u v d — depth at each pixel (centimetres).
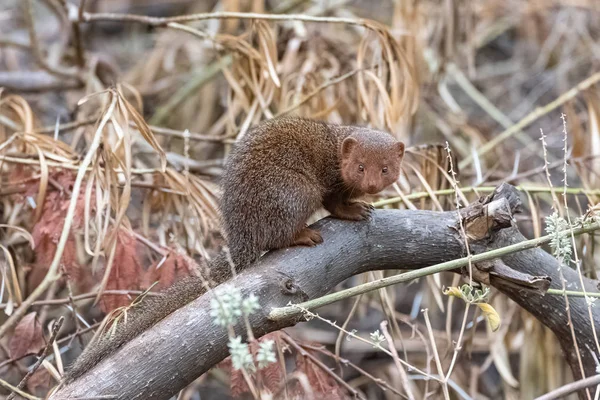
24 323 688
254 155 617
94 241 777
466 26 1230
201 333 509
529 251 620
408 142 1064
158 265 729
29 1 1089
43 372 693
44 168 733
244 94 968
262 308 525
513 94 1433
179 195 812
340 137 677
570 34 1401
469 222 591
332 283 582
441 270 536
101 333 577
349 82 1015
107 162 681
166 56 1402
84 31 1463
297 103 911
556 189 816
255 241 592
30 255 837
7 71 1334
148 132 688
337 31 1313
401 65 921
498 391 1068
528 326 911
